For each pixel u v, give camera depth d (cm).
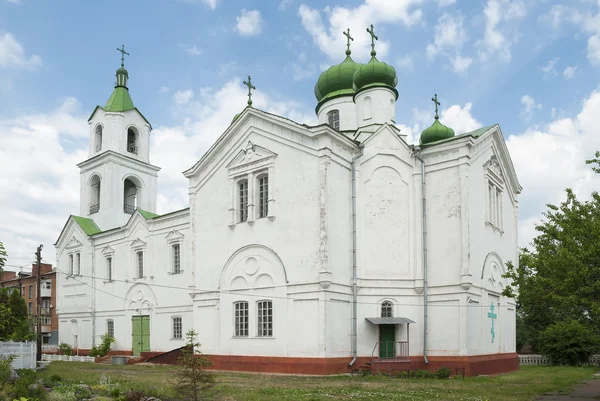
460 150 2977
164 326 4041
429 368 2858
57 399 1766
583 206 1944
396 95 3616
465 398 1939
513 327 3519
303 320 2809
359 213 3033
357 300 2923
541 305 1961
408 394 2016
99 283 4728
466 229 2895
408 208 3069
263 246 3083
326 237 2802
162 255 4162
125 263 4497
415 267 2997
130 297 4388
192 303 3834
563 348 3997
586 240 1855
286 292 2911
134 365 3656
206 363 1571
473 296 2914
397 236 3034
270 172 3105
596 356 4147
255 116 3231
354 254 2956
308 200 2909
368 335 2916
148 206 5375
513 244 3666
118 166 5172
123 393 1886
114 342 4444
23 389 1734
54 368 3191
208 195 3497
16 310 3403
